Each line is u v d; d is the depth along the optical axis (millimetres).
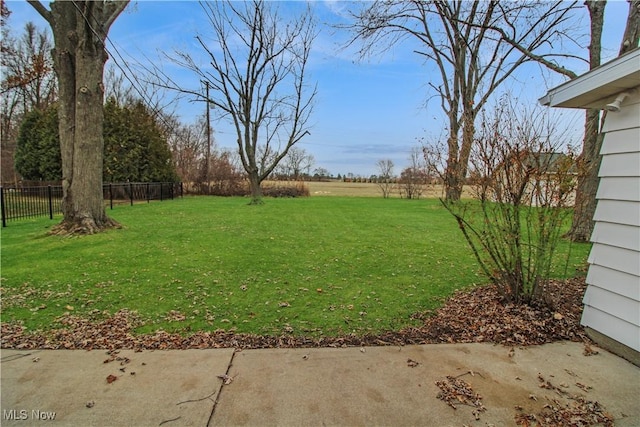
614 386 2352
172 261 5406
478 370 2525
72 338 2938
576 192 3402
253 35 14234
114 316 3393
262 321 3342
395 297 4012
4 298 3811
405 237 7594
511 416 2051
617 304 2760
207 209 13039
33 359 2598
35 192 11727
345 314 3525
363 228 8812
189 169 24047
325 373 2463
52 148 15914
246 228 8570
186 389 2262
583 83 2779
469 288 4297
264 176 15844
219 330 3133
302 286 4375
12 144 23781
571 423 1998
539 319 3246
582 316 3084
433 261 5598
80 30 6918
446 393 2252
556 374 2488
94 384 2299
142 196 16766
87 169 7336
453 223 9734
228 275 4773
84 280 4445
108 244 6430
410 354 2744
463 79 13062
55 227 7422
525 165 3344
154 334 3035
